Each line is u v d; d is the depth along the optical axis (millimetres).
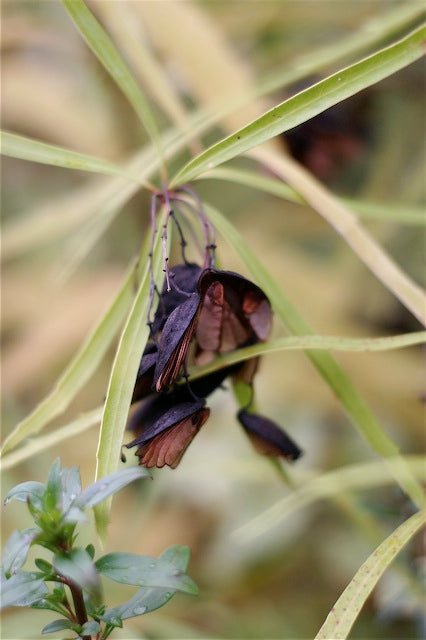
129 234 1020
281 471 646
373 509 713
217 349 599
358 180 959
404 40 580
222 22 928
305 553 1003
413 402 835
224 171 637
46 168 1147
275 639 901
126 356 578
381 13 874
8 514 774
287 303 618
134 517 933
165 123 946
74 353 1022
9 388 930
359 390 840
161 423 572
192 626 884
